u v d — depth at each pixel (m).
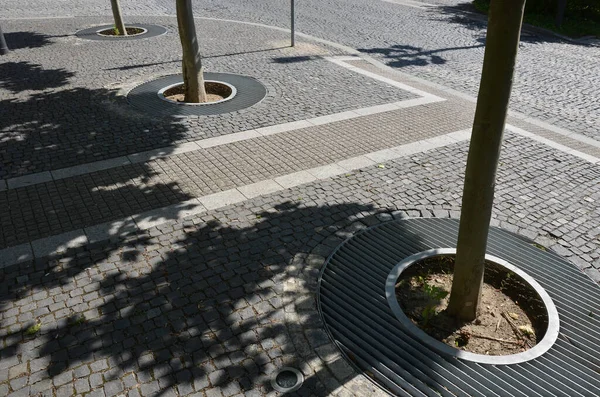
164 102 9.64
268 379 3.85
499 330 4.43
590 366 4.05
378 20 18.06
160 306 4.54
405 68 12.55
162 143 7.90
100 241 5.44
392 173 7.12
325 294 4.76
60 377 3.82
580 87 11.54
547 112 9.90
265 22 17.22
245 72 11.71
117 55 13.02
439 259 5.27
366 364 4.00
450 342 4.29
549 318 4.43
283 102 9.83
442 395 3.79
